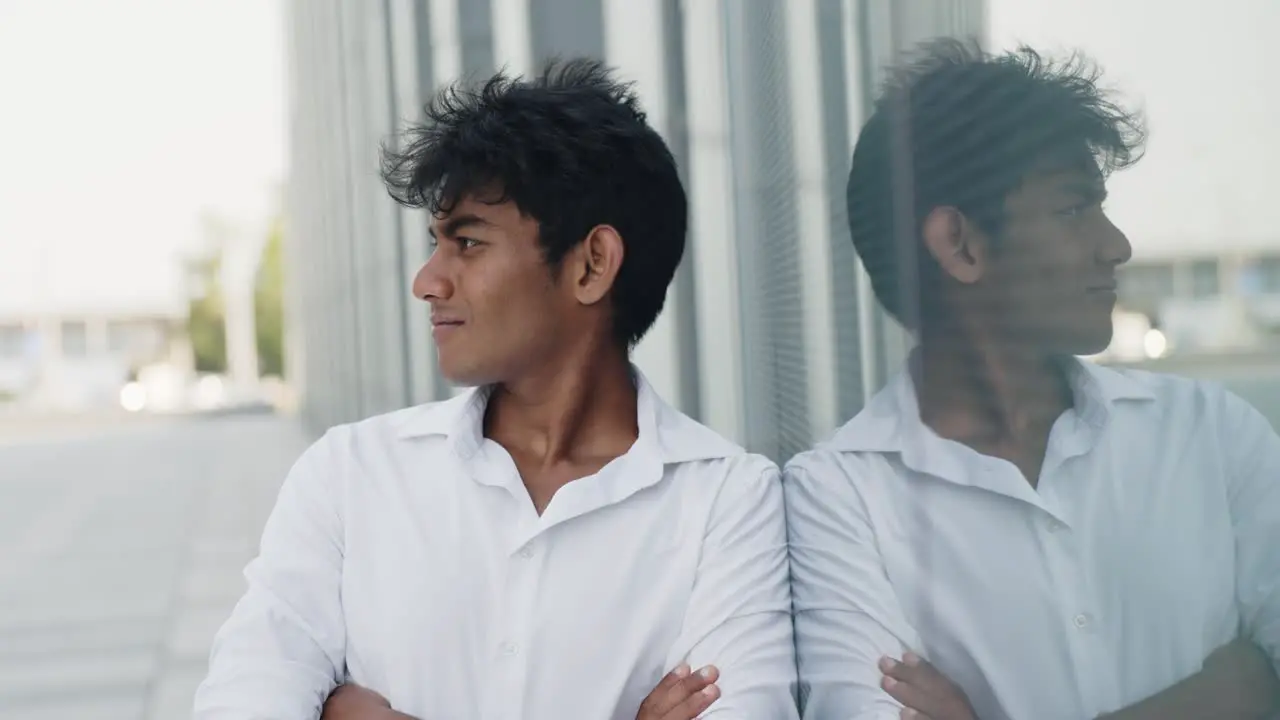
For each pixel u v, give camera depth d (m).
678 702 1.24
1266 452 0.71
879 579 1.26
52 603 6.08
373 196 8.00
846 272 1.44
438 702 1.24
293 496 1.34
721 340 2.34
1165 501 0.82
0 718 4.11
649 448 1.29
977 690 1.09
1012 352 0.97
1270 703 0.76
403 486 1.30
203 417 24.06
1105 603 0.90
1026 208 0.91
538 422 1.31
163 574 6.75
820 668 1.37
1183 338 0.74
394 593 1.27
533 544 1.25
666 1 2.61
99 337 36.28
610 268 1.25
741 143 2.14
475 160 1.22
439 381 5.66
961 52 1.01
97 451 16.06
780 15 1.73
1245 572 0.75
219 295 37.16
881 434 1.24
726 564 1.28
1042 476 0.96
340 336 11.67
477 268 1.24
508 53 3.76
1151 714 0.87
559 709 1.23
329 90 11.69
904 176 1.16
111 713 4.15
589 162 1.23
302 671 1.25
